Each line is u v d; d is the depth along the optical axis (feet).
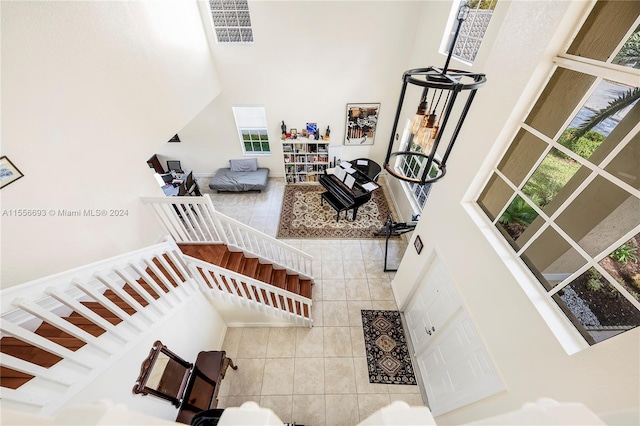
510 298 6.25
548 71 5.55
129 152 10.08
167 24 12.11
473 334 7.82
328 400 10.65
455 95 3.77
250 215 20.40
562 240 5.48
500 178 7.10
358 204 18.86
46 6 7.07
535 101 5.90
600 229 4.83
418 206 16.94
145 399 7.60
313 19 16.11
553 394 4.98
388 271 16.07
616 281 4.58
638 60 4.28
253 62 17.71
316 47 17.22
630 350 3.98
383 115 20.84
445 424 9.09
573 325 5.14
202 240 13.46
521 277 6.10
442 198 9.45
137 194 10.66
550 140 5.74
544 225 5.83
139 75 10.31
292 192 22.97
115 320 7.45
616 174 4.57
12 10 6.41
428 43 14.85
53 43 7.29
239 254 13.57
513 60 6.16
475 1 10.88
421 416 1.50
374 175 20.51
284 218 20.04
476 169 7.46
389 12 16.01
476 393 7.52
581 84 5.17
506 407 6.23
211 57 17.15
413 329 12.34
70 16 7.68
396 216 20.17
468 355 8.05
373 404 10.58
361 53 17.61
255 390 10.89
